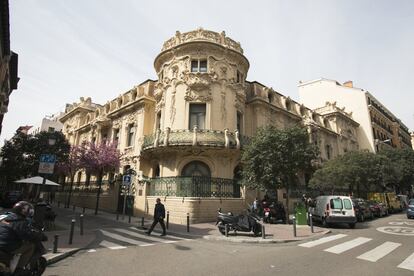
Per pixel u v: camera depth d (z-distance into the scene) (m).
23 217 4.72
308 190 25.77
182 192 16.75
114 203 23.06
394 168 28.45
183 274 6.18
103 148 23.80
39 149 24.73
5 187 39.44
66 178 34.56
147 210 18.80
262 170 16.16
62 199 33.06
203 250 8.91
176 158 19.34
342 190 29.67
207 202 16.55
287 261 7.43
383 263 7.22
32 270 5.07
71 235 9.25
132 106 24.56
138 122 23.59
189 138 18.31
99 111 31.55
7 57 14.86
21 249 4.64
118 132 26.84
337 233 13.20
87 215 19.94
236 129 20.81
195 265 6.97
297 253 8.52
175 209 16.50
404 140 58.97
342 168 23.11
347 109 41.56
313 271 6.42
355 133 39.84
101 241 10.15
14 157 24.97
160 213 12.00
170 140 18.45
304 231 13.27
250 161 16.48
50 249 8.16
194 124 20.08
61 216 18.98
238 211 18.23
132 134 24.47
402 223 17.69
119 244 9.67
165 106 21.02
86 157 23.39
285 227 14.78
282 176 16.16
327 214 15.56
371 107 41.41
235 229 11.76
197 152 19.25
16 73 22.19
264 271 6.43
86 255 7.98
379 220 20.38
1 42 13.43
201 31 21.69
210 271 6.42
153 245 9.62
